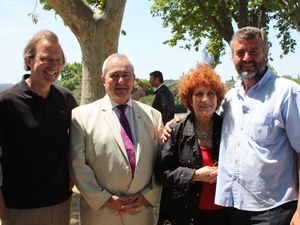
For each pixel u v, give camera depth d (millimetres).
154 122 3895
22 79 3445
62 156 3562
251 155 3234
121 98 3678
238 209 3352
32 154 3361
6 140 3348
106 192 3539
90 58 7211
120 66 3645
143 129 3758
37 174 3398
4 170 3389
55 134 3477
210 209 3502
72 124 3686
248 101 3330
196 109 3480
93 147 3627
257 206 3230
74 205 6875
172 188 3523
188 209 3471
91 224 3672
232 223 3436
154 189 3670
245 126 3299
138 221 3650
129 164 3604
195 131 3562
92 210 3660
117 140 3615
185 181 3389
